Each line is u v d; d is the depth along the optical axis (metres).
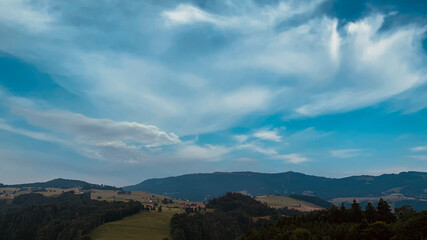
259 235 176.50
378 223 139.75
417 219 133.75
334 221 178.88
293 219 195.25
